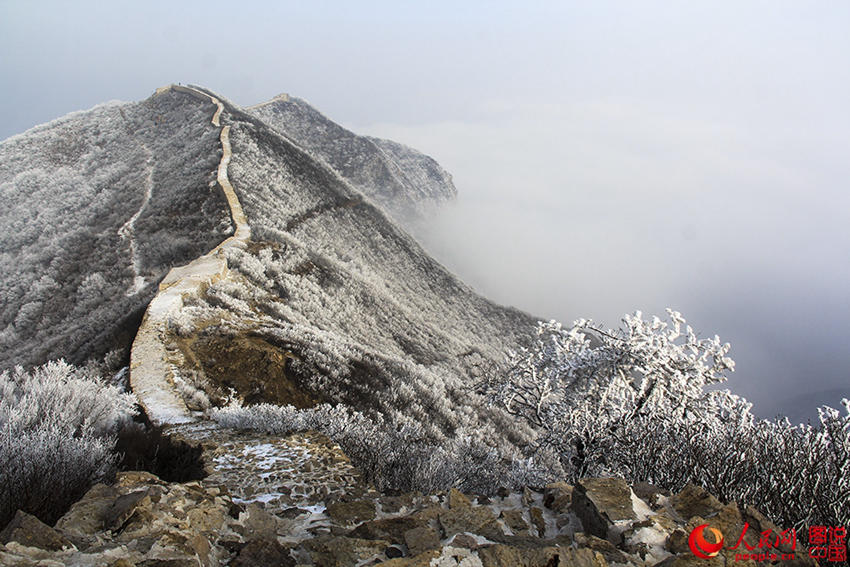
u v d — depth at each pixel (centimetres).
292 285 3256
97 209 5253
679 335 1052
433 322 4700
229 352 1917
